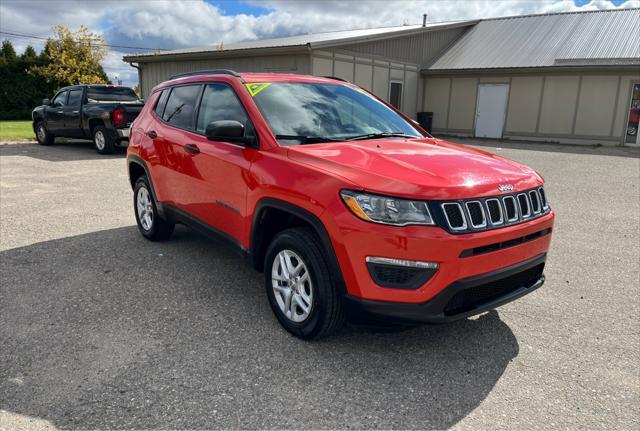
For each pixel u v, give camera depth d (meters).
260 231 3.65
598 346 3.39
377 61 19.47
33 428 2.46
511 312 3.91
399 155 3.34
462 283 2.83
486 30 24.81
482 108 21.70
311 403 2.70
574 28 22.20
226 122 3.57
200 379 2.89
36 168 10.75
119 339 3.34
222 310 3.82
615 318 3.82
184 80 4.96
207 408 2.63
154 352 3.18
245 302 3.97
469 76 21.70
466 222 2.85
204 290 4.20
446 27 23.33
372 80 19.42
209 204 4.18
